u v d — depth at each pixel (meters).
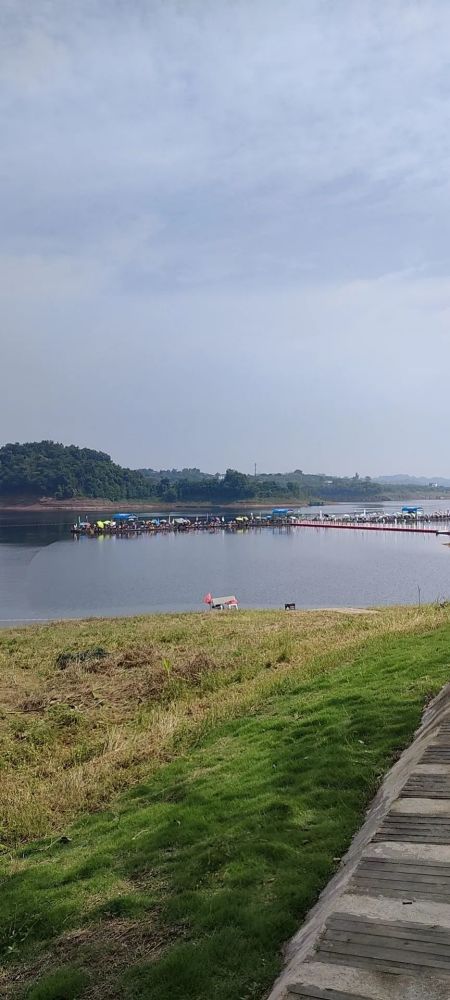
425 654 14.64
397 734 9.75
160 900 6.52
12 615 45.09
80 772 11.90
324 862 6.45
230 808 8.47
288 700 13.87
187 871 6.93
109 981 5.40
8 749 13.89
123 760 12.24
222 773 10.05
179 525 134.75
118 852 8.02
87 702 17.39
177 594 54.22
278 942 5.39
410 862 5.57
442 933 4.57
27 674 21.36
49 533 126.62
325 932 4.79
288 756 9.87
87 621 34.91
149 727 14.43
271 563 75.94
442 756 7.68
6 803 10.92
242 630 26.73
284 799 8.16
